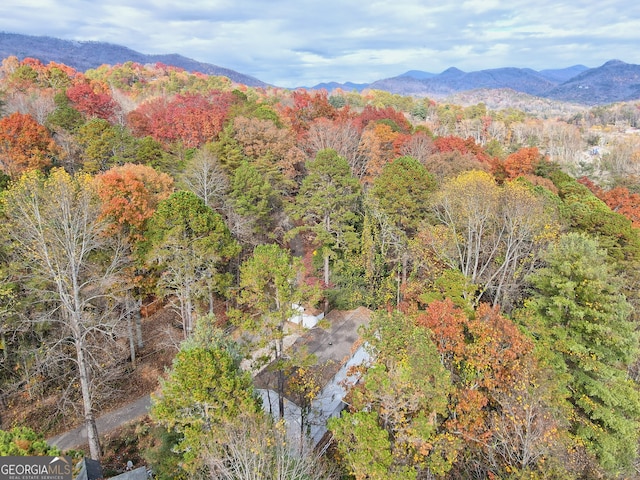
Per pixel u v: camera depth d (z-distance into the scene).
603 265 23.38
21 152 38.78
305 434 21.14
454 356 19.77
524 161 52.38
